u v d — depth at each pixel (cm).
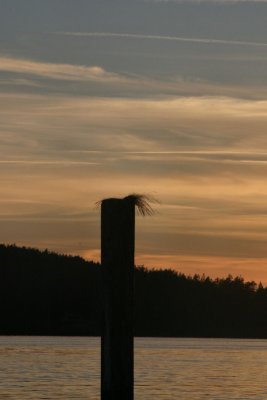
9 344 18075
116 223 1366
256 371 8638
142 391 5703
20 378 6931
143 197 1380
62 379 6844
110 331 1352
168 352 14588
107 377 1345
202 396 5512
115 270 1360
